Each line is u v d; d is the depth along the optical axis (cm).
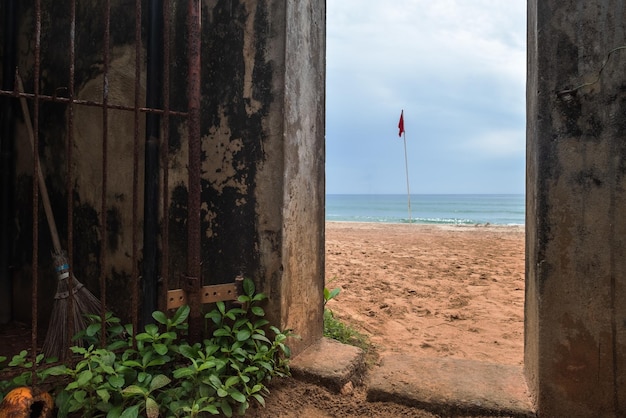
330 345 298
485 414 220
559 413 210
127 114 295
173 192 281
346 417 226
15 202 367
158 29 276
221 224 271
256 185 261
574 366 207
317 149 306
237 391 210
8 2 359
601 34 203
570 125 206
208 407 195
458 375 254
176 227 280
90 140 315
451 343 356
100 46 312
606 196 202
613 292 201
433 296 503
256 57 261
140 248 288
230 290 256
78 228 325
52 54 344
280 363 250
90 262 318
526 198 245
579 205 205
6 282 361
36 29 203
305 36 281
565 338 208
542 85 209
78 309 265
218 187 272
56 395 204
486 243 1012
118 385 189
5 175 362
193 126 247
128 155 294
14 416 178
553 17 208
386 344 352
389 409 231
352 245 969
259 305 259
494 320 418
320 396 240
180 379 226
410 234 1306
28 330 340
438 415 226
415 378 249
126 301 296
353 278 588
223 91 271
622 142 199
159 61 276
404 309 452
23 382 202
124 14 301
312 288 300
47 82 346
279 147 254
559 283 208
